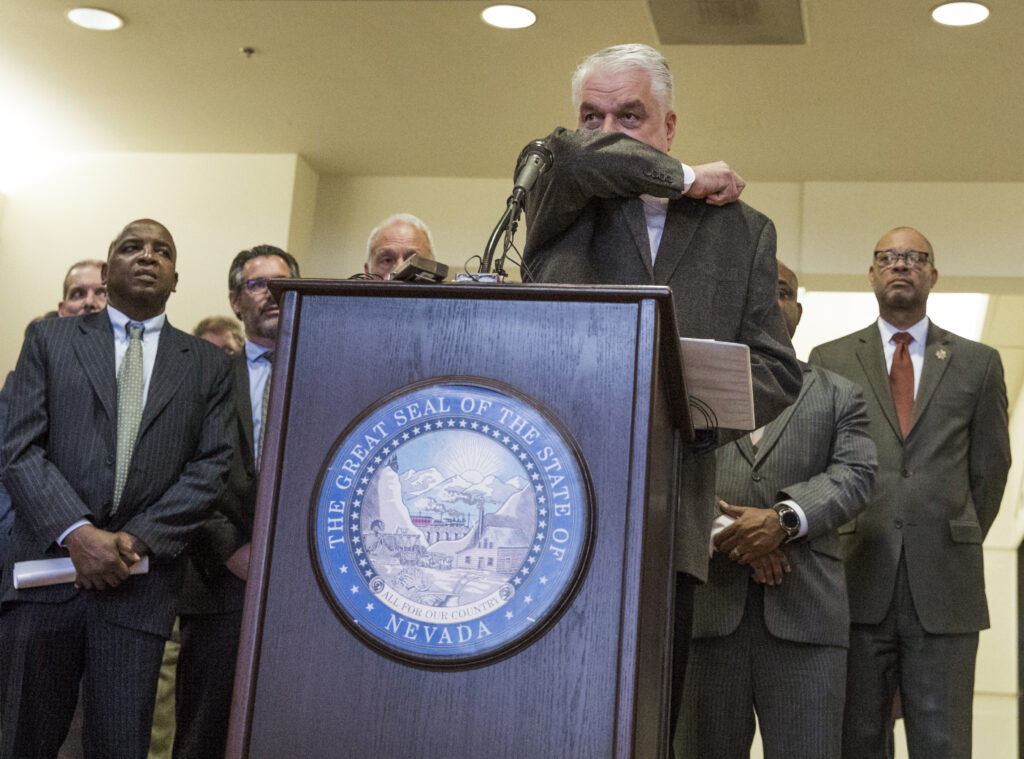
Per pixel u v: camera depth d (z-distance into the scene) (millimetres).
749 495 3189
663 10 4816
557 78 5469
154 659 2744
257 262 3943
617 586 1282
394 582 1312
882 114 5555
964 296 8000
